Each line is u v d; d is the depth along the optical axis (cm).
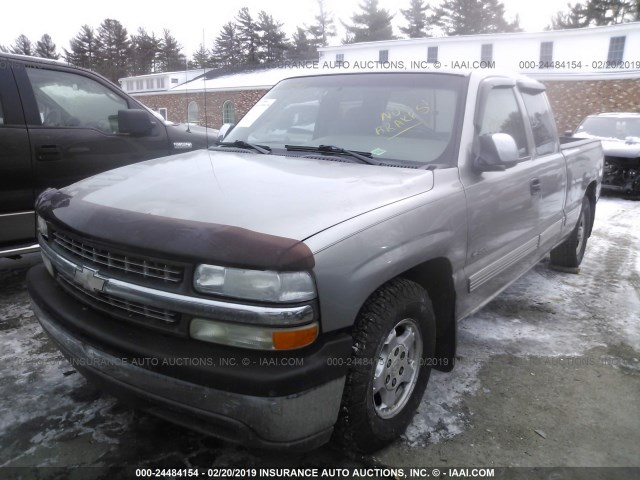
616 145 1049
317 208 221
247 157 311
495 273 340
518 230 358
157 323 210
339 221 215
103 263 221
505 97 371
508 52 2647
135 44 6091
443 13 5519
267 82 2439
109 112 503
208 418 200
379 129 321
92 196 250
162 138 536
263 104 386
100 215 226
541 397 315
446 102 318
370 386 230
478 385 326
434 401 306
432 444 268
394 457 257
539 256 432
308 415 201
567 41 2548
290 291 192
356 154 304
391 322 236
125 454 252
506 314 439
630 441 277
